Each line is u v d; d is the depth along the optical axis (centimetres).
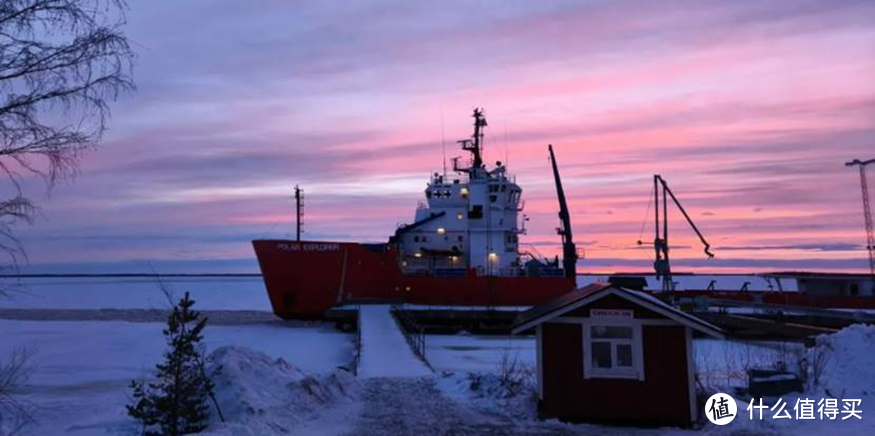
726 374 1716
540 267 3809
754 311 3569
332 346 2836
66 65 523
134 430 1083
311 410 1143
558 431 1031
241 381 1134
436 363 2191
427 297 3622
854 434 904
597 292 1088
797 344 2648
